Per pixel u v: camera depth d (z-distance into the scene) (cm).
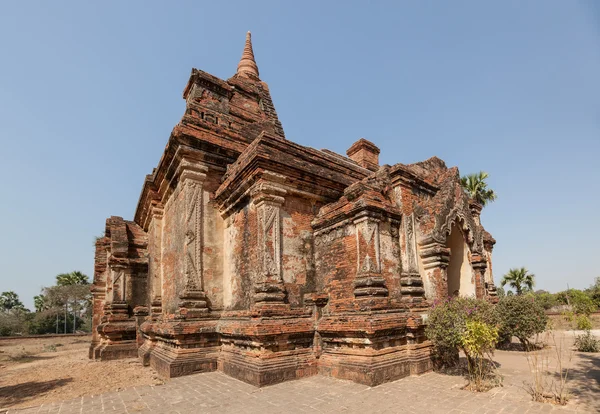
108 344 1512
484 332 700
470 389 695
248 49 2028
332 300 922
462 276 1212
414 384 737
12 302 6316
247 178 950
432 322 817
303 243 984
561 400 602
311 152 1041
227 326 916
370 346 775
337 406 612
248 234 961
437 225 1019
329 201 1067
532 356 1089
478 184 2636
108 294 1669
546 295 3547
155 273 1347
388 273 904
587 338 1217
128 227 1742
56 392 866
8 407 751
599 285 3625
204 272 1042
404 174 1011
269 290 852
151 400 711
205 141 1098
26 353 2262
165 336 1016
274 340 808
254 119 1464
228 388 759
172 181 1200
